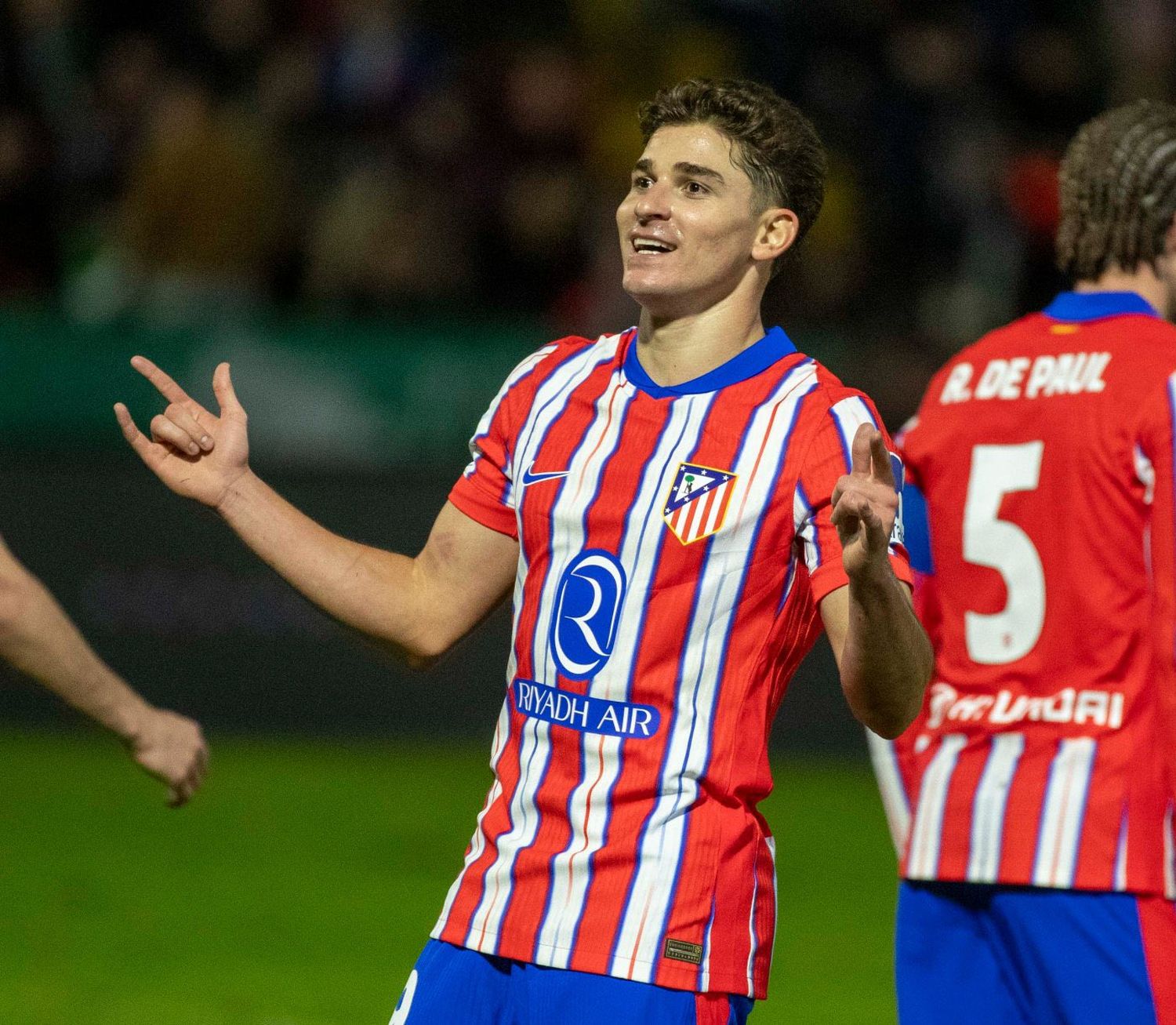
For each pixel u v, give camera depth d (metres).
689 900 8.82
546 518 9.31
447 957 9.21
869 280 38.94
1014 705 10.80
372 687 32.78
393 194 36.53
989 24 42.28
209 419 9.92
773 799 28.89
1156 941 10.30
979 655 10.99
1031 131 41.34
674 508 9.05
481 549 9.85
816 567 8.98
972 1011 10.92
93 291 36.12
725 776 8.94
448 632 9.93
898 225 39.53
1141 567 10.50
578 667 9.05
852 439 9.08
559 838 9.00
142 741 11.52
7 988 18.05
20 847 24.27
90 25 39.84
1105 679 10.55
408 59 38.53
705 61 40.94
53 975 18.58
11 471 32.47
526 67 37.91
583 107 40.03
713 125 9.48
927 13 42.19
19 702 32.91
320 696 32.75
